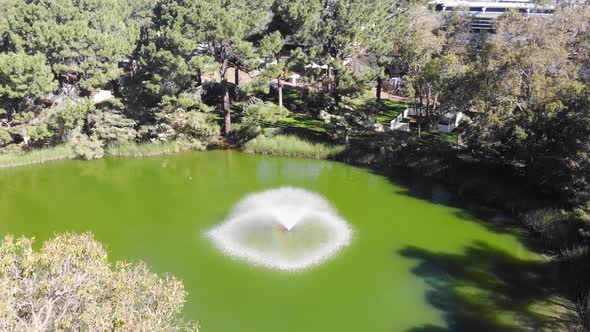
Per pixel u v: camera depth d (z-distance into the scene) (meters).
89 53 33.75
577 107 22.14
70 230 24.66
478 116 27.70
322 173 32.31
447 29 40.84
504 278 20.25
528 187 26.70
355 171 32.53
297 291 19.58
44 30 32.06
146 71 34.78
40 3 35.03
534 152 24.42
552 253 22.02
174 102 34.94
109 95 42.72
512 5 53.31
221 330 17.30
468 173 29.64
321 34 36.75
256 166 33.75
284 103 45.03
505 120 25.16
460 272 20.77
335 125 34.22
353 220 25.59
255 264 21.45
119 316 10.80
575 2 37.31
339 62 36.81
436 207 27.06
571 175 22.06
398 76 50.03
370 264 21.42
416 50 33.25
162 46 33.91
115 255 22.23
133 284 12.17
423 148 32.97
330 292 19.52
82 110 32.47
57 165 33.75
